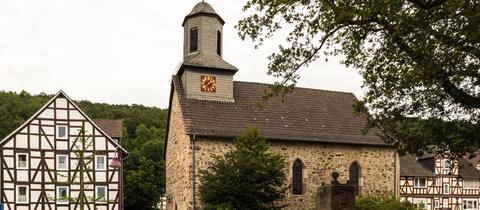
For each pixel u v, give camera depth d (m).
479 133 11.97
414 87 11.92
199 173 26.92
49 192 38.72
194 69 29.88
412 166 53.31
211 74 30.20
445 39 10.16
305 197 29.08
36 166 38.69
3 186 37.94
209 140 27.64
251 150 25.25
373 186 30.70
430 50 10.46
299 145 29.39
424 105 12.38
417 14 9.92
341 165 30.17
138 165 60.19
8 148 38.34
